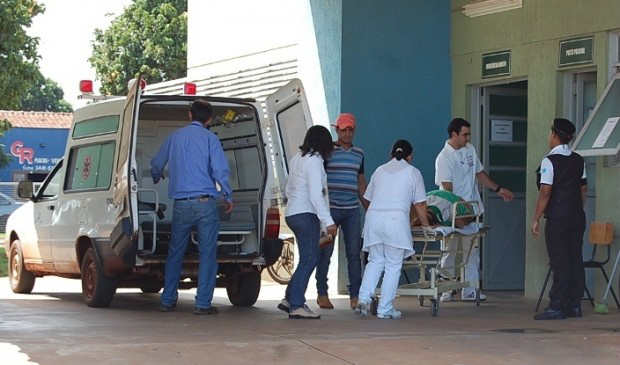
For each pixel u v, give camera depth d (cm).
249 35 2189
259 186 1533
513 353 1060
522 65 1734
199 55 2420
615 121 1526
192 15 2459
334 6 1847
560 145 1405
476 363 1004
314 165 1348
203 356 1013
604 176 1588
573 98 1684
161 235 1484
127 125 1428
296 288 1373
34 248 1747
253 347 1067
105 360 978
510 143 1891
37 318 1355
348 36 1827
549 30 1683
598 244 1550
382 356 1032
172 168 1402
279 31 2062
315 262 1377
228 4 2286
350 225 1526
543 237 1694
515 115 1898
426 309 1550
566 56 1653
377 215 1395
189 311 1477
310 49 1933
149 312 1452
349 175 1522
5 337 1130
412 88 1864
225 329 1231
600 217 1595
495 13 1791
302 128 1500
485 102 1867
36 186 1823
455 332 1228
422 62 1873
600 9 1595
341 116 1528
